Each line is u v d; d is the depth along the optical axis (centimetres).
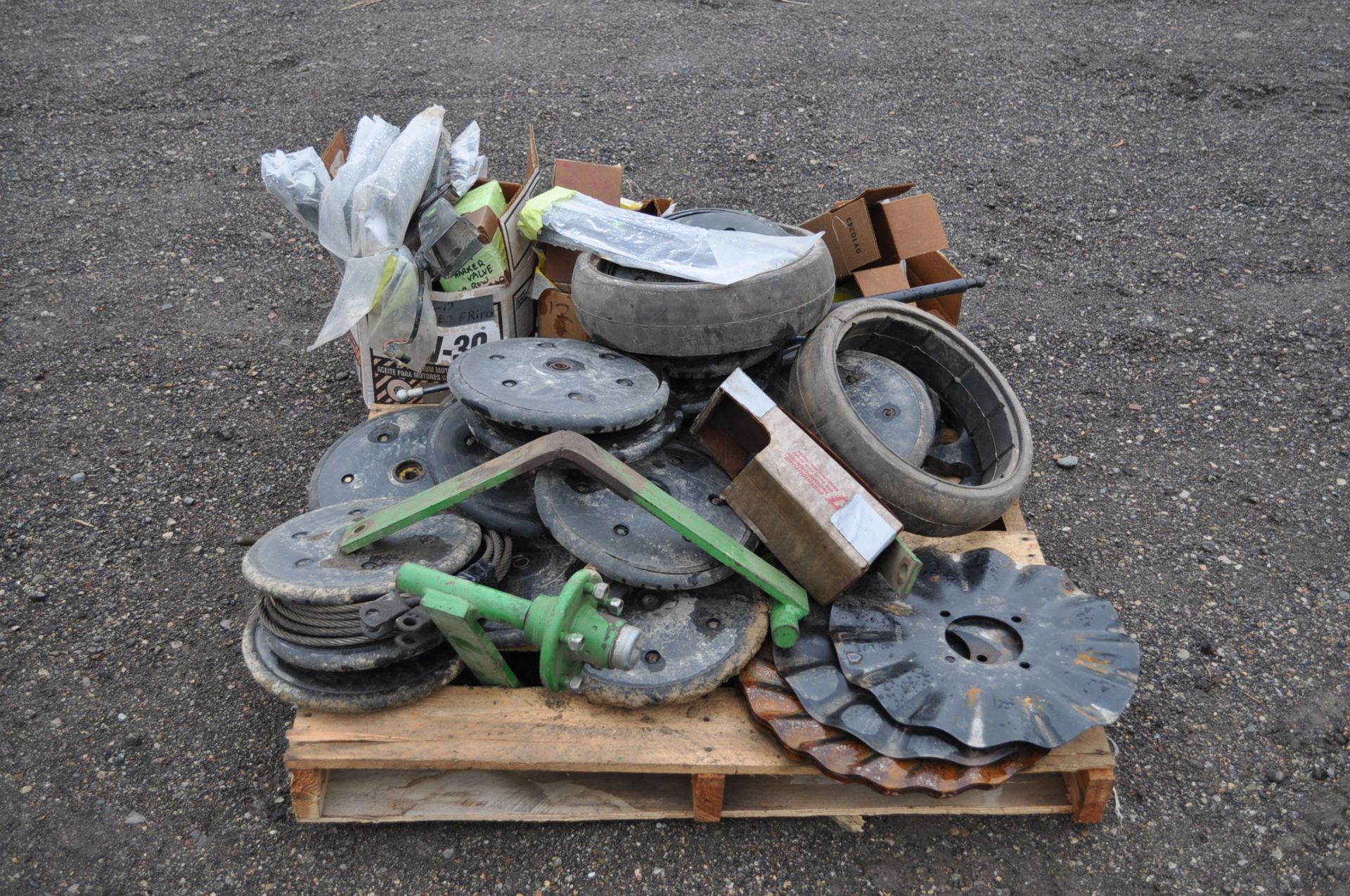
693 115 571
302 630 215
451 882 223
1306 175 513
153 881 224
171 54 645
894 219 316
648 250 265
